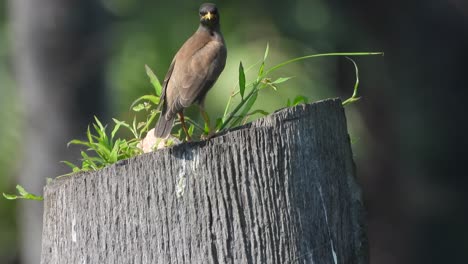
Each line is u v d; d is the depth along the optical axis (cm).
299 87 1564
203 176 617
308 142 624
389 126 1705
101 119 1430
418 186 1723
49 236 667
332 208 627
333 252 623
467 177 1706
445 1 1644
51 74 1400
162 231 623
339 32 1642
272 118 620
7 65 1595
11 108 1582
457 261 1731
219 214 614
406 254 1745
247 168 614
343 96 1689
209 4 884
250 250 611
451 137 1684
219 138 619
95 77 1416
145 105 769
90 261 641
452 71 1667
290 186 616
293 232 613
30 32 1396
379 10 1631
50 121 1408
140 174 629
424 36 1659
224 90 1452
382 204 1753
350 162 644
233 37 1589
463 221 1722
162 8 1600
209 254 614
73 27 1394
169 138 725
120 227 632
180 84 774
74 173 672
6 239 1769
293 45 1609
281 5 1617
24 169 1448
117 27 1536
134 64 1564
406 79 1675
